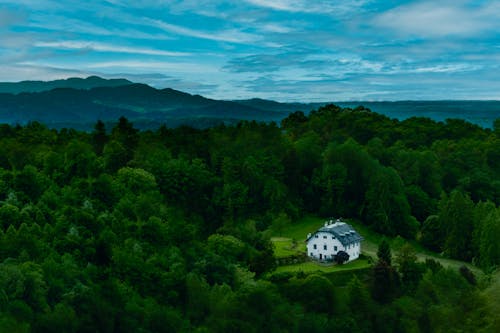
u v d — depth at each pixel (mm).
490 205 181875
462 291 118500
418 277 142500
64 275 113688
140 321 114938
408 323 123000
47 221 135625
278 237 182875
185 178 183250
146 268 127625
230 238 153625
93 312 108938
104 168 176625
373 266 144750
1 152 171250
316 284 132250
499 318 93625
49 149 179500
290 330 121688
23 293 104875
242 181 196625
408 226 196875
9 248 117188
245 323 119375
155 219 144500
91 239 129250
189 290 127750
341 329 122312
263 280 136125
